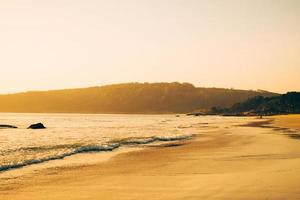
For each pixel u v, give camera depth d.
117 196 11.92
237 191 11.59
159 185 13.41
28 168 19.03
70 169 18.59
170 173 16.28
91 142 38.03
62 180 15.38
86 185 14.04
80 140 41.31
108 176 16.09
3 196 12.46
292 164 17.34
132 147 30.81
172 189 12.56
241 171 15.88
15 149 30.75
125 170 17.84
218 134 46.41
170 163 19.94
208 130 59.72
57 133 57.69
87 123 115.38
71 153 25.97
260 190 11.59
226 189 11.98
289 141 31.41
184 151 26.48
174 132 56.75
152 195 11.79
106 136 48.53
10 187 13.99
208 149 27.27
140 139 41.53
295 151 23.50
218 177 14.42
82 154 25.52
